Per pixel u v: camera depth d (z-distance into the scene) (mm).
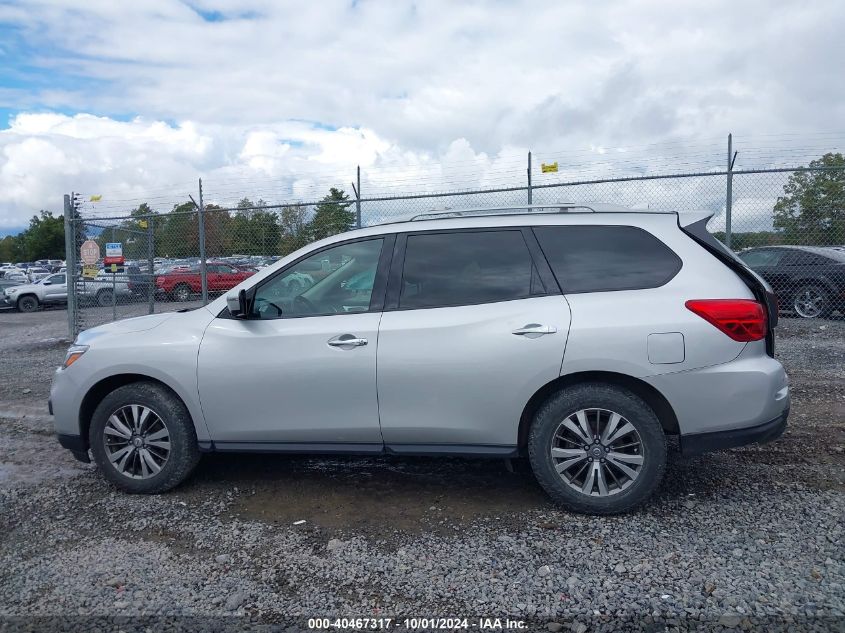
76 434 4859
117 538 4086
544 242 4352
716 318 3973
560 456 4145
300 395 4410
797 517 4051
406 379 4246
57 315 21656
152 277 12055
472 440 4262
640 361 3982
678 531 3924
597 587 3354
